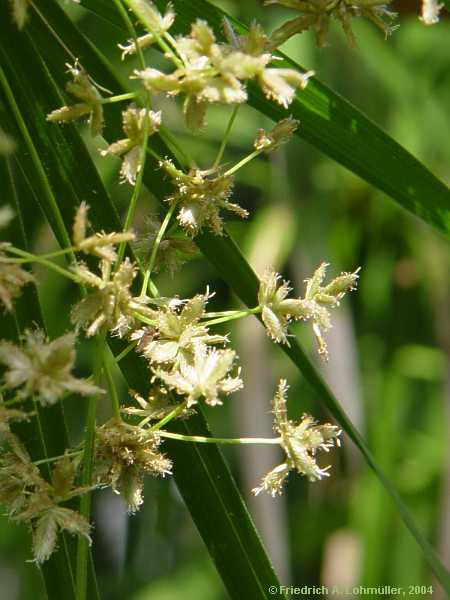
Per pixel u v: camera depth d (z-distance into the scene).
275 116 0.25
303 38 0.48
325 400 0.24
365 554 0.52
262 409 0.49
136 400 0.23
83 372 0.49
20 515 0.20
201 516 0.24
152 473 0.22
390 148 0.24
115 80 0.23
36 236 0.46
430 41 0.52
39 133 0.23
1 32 0.23
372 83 0.51
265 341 0.49
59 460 0.21
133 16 0.24
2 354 0.19
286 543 0.49
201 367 0.21
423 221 0.25
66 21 0.23
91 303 0.20
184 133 0.49
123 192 0.47
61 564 0.24
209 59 0.20
